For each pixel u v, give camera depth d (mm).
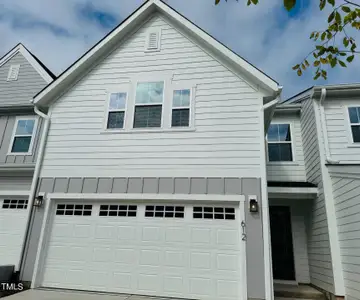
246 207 6230
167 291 6035
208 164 6715
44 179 7336
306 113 8742
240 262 5934
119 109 7715
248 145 6688
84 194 7023
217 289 5871
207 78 7461
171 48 7984
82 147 7477
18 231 8289
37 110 8055
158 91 7668
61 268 6617
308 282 7941
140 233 6582
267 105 6859
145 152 7113
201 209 6500
